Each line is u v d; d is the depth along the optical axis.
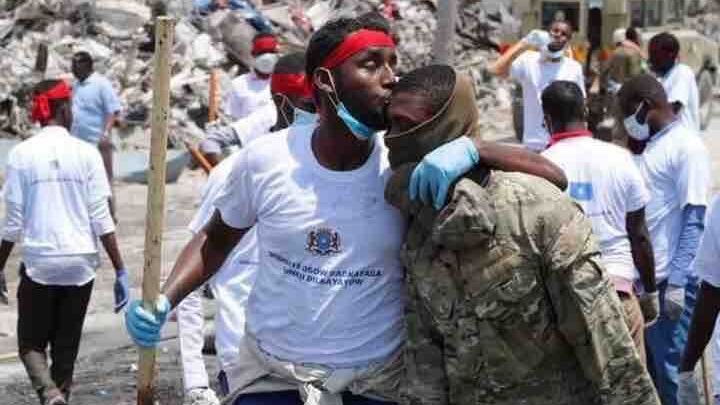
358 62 4.59
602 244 7.43
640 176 7.51
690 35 29.42
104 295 13.44
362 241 4.66
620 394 4.49
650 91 8.35
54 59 24.70
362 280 4.68
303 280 4.69
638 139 8.37
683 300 8.20
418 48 29.83
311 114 6.68
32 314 9.16
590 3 32.09
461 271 4.50
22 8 25.59
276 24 27.98
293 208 4.69
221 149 9.44
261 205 4.75
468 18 31.94
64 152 9.12
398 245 4.69
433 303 4.57
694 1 35.62
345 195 4.68
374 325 4.69
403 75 4.66
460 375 4.56
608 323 4.45
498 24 32.03
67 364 9.30
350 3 29.92
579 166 7.41
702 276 5.90
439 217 4.43
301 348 4.69
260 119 9.47
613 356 4.47
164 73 4.75
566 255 4.42
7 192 9.15
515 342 4.51
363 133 4.61
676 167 8.22
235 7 26.97
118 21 25.81
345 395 4.70
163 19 4.73
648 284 7.70
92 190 9.20
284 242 4.71
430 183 4.42
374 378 4.67
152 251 4.78
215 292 6.55
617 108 8.48
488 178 4.52
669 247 8.24
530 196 4.45
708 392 7.97
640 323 7.41
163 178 4.77
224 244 4.98
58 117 9.21
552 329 4.50
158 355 11.20
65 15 25.78
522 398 4.54
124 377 10.70
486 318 4.50
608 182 7.39
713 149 24.56
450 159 4.41
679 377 6.15
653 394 4.52
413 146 4.53
